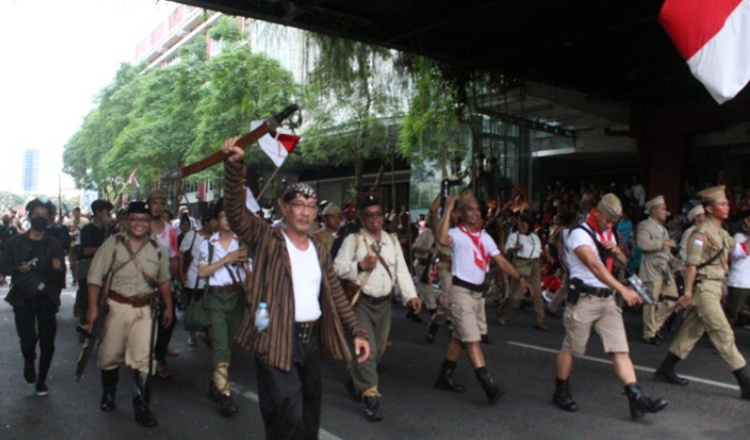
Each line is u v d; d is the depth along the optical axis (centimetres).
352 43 1462
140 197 3819
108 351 580
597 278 563
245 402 649
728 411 604
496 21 1201
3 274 656
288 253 383
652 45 1314
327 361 835
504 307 1166
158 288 600
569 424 568
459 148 2000
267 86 2291
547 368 795
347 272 595
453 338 679
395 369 795
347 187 3375
